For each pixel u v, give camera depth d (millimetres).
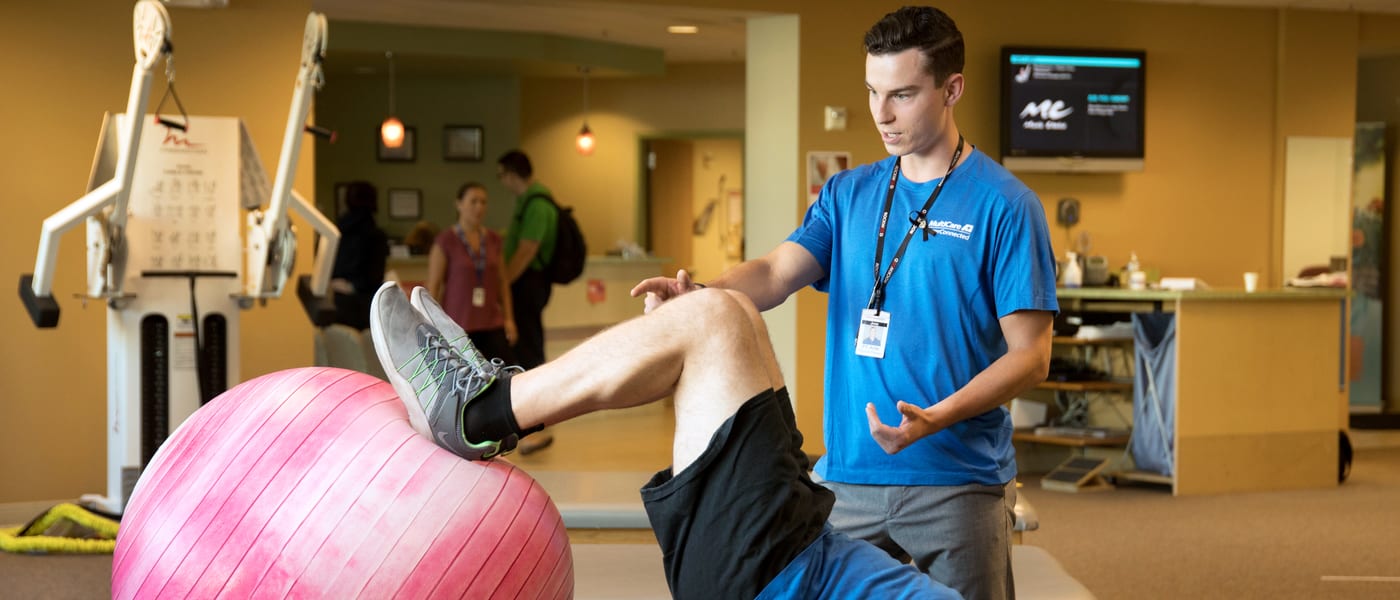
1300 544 5418
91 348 5496
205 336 4527
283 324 5879
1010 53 7742
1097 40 8070
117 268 4336
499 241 6988
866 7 7582
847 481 2355
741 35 10594
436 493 1888
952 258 2242
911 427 2059
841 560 1932
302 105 4105
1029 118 7793
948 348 2264
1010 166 7777
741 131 12617
